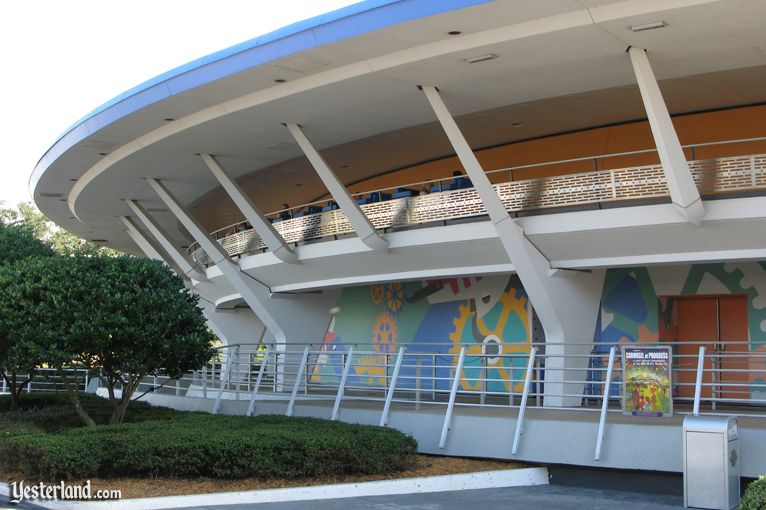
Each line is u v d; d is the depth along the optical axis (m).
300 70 18.98
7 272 19.28
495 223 20.05
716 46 16.17
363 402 21.45
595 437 15.18
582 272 21.42
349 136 23.88
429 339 26.80
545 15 15.50
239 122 22.39
